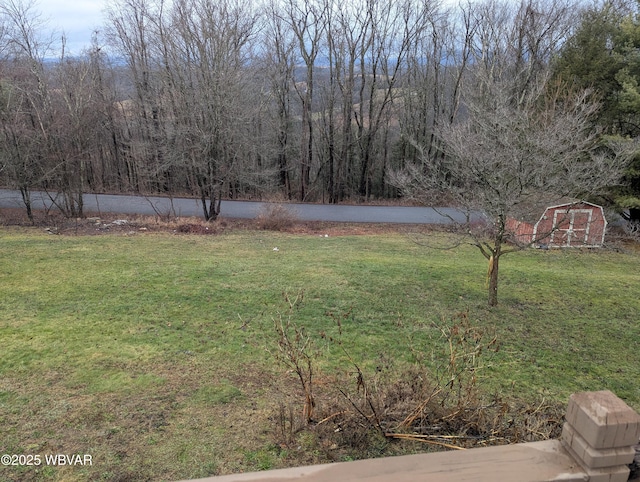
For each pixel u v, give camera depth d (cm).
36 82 1864
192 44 1688
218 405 484
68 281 930
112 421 446
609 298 977
